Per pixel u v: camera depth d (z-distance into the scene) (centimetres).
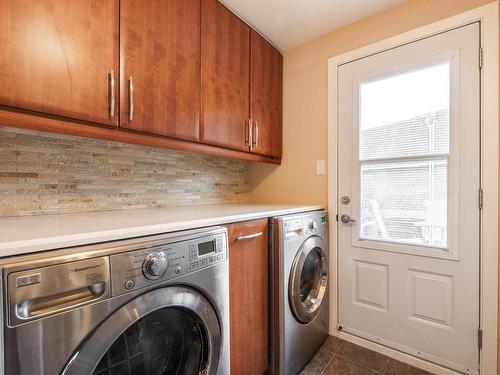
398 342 159
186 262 85
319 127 193
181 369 91
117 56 106
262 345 133
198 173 193
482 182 133
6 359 52
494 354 130
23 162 115
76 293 62
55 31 89
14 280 53
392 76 162
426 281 150
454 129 140
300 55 204
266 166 226
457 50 140
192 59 137
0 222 93
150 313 79
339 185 182
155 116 119
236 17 167
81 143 133
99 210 139
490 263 131
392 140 161
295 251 144
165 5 124
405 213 157
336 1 157
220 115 154
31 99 84
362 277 172
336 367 151
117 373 73
